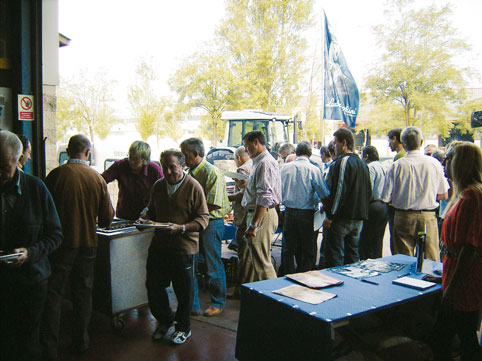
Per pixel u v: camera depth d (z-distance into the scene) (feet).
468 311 7.30
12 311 7.57
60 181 9.48
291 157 18.35
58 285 9.47
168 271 10.55
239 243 13.82
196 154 12.01
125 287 11.37
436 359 7.97
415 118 57.06
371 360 7.85
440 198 12.79
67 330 11.44
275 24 70.64
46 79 14.10
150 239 11.96
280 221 16.28
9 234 7.38
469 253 7.09
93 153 44.27
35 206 7.64
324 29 21.98
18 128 12.94
